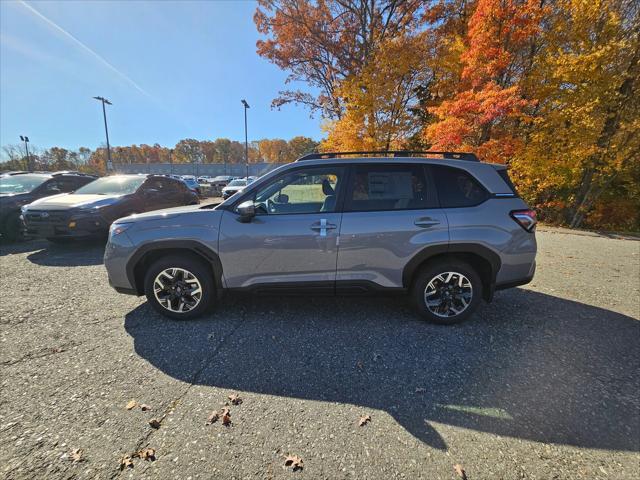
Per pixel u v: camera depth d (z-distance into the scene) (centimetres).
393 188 318
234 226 312
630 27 975
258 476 160
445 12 1545
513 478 160
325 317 343
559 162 1030
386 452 176
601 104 970
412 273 316
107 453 174
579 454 175
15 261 572
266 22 1961
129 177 768
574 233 1009
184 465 167
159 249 322
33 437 183
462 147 1032
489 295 323
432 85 1327
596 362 264
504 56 966
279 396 222
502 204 316
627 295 420
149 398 218
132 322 330
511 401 217
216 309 361
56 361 261
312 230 307
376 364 260
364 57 1755
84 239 614
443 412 207
